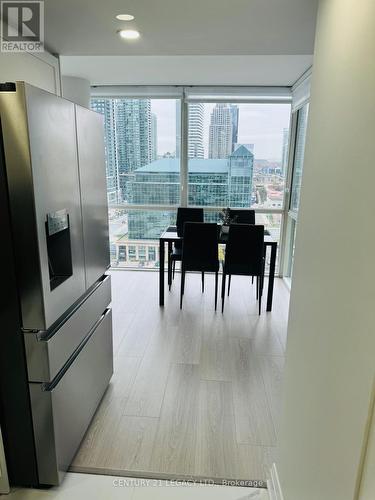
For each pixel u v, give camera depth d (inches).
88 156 76.1
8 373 60.5
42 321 57.6
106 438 80.3
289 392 62.2
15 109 50.2
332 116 44.9
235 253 147.2
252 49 96.2
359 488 34.9
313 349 50.1
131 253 206.5
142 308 153.3
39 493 67.0
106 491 67.9
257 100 180.9
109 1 65.7
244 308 154.5
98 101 188.1
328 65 46.8
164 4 67.7
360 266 35.6
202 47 95.0
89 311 78.8
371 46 34.3
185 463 74.4
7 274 55.8
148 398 94.3
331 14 45.8
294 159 183.0
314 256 50.8
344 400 38.8
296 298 59.6
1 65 69.0
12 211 53.5
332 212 44.1
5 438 64.0
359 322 35.6
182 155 191.2
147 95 182.5
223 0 65.8
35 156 53.1
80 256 72.5
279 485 65.2
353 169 38.0
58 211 61.6
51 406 62.4
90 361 81.2
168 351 118.5
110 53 98.4
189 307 154.6
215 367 109.6
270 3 67.1
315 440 48.1
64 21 75.4
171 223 201.2
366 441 33.6
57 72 98.2
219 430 83.6
